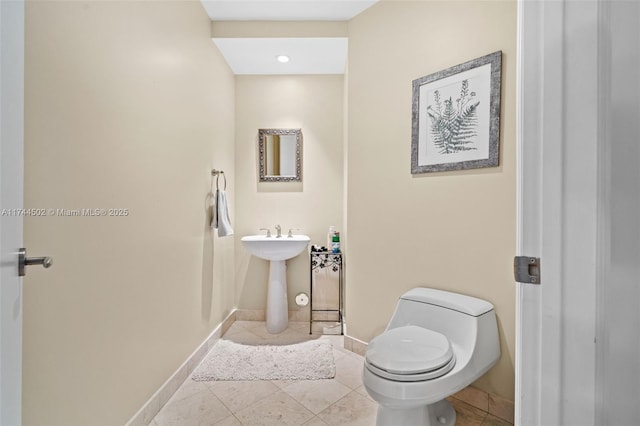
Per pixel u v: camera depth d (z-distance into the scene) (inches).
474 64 66.2
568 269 25.8
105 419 49.8
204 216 89.4
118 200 53.0
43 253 39.6
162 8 66.7
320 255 111.7
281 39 95.3
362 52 89.5
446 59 71.7
